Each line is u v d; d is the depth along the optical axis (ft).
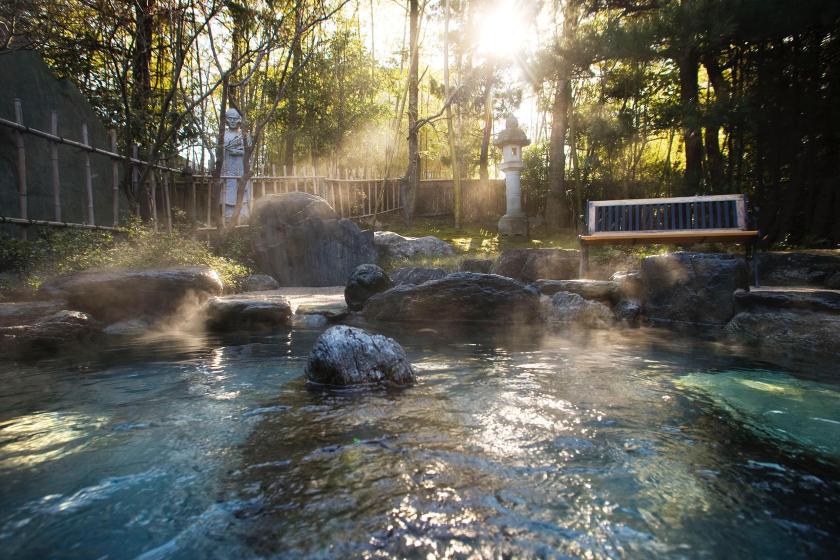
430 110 105.09
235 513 5.09
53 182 24.86
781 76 34.35
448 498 5.36
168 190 32.55
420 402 8.86
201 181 38.17
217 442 7.00
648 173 49.52
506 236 46.73
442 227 55.26
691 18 29.25
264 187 41.78
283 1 29.66
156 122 31.14
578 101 53.06
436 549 4.45
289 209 35.37
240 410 8.45
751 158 40.09
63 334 14.97
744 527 4.91
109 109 31.32
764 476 6.01
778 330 15.55
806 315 15.51
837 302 15.17
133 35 28.63
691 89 35.53
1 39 25.61
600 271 25.09
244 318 18.66
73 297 17.67
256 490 5.57
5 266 19.57
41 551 4.47
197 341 15.66
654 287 20.43
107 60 32.89
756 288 19.97
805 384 10.18
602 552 4.44
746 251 21.89
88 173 25.77
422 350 14.14
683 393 9.51
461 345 14.97
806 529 4.88
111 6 27.07
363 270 23.13
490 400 8.99
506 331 17.93
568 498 5.40
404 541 4.57
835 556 4.44
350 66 54.85
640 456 6.54
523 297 19.80
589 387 9.93
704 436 7.28
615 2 36.78
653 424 7.76
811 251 24.68
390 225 55.11
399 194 60.08
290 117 52.49
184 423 7.81
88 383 10.38
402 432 7.34
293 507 5.19
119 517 5.03
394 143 57.52
